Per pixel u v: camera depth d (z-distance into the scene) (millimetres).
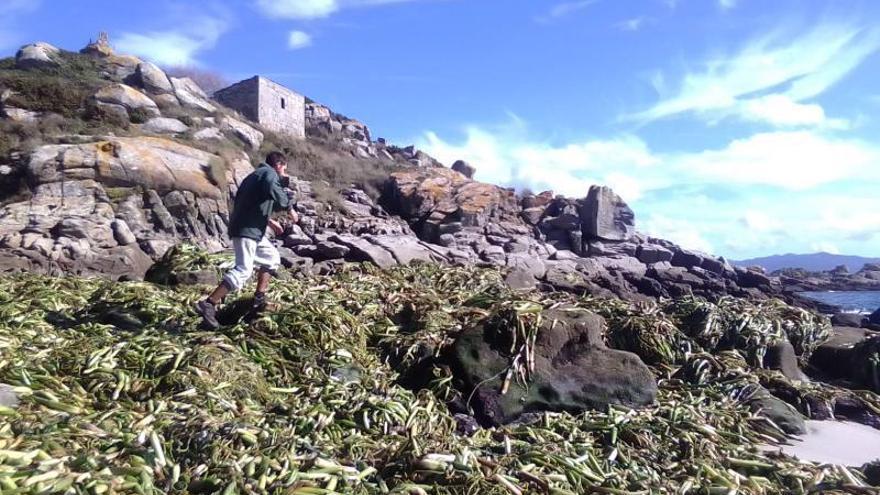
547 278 18922
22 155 22484
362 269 14445
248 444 4574
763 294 24781
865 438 6633
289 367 6605
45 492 3568
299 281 10867
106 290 9062
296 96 44375
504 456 5051
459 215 26953
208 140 29984
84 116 28250
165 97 33750
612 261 25766
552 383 6504
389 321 8516
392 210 29703
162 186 22781
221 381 5801
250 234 7402
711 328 9078
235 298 8375
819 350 9461
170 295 8867
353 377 6660
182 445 4496
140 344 6508
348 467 4500
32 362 5863
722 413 6695
